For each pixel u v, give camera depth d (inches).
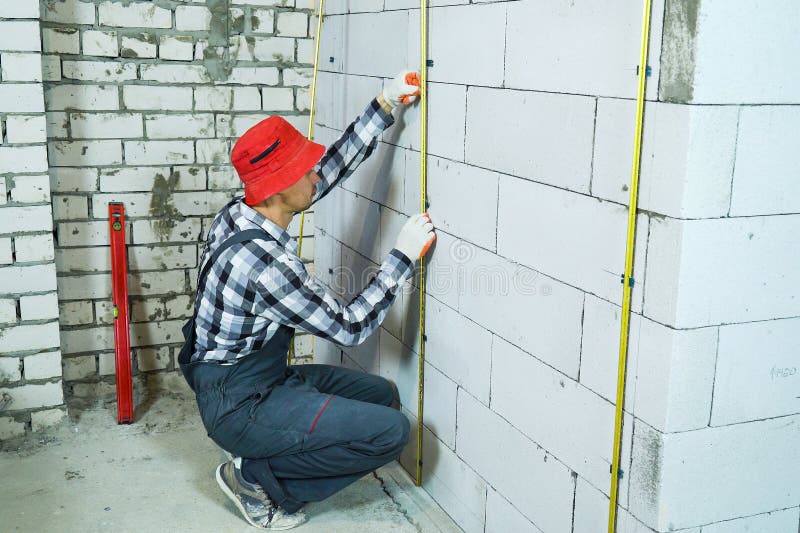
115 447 108.3
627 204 61.4
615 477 64.9
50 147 113.4
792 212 59.5
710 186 56.2
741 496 63.9
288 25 122.6
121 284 113.0
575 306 68.7
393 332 105.3
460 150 84.8
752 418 62.6
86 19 111.8
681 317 57.7
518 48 73.2
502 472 82.3
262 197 81.9
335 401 87.4
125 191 118.9
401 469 105.3
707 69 54.0
